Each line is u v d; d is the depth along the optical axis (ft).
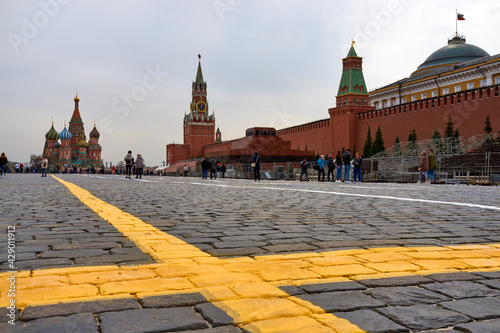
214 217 17.02
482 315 5.94
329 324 5.48
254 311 5.91
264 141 228.02
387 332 5.31
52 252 9.82
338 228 14.12
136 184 51.49
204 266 8.48
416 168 77.30
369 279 7.68
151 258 9.26
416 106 165.99
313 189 40.50
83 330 5.20
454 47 242.99
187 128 456.86
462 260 9.29
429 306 6.30
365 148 183.42
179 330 5.28
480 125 139.74
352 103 205.46
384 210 20.06
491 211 19.81
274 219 16.42
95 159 471.21
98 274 7.78
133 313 5.81
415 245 11.24
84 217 16.62
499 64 173.17
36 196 28.30
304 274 7.95
